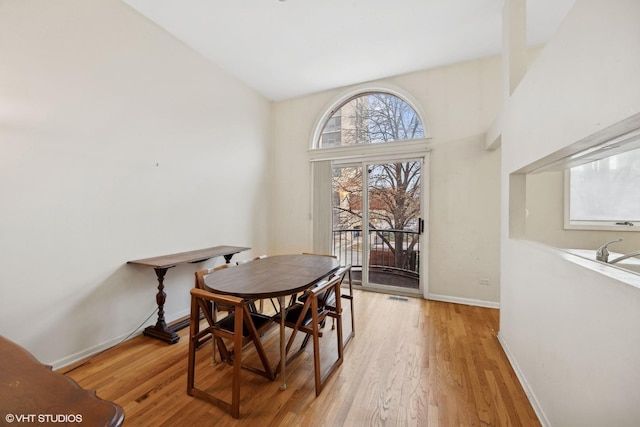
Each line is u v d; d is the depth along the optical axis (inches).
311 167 170.2
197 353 88.3
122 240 95.1
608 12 38.2
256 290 68.1
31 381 29.8
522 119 73.5
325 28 107.8
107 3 89.5
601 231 92.0
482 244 130.6
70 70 81.0
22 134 71.7
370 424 58.6
